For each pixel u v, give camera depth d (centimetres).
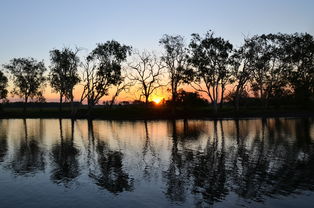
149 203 1648
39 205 1638
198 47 8538
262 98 9669
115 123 7412
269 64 9506
